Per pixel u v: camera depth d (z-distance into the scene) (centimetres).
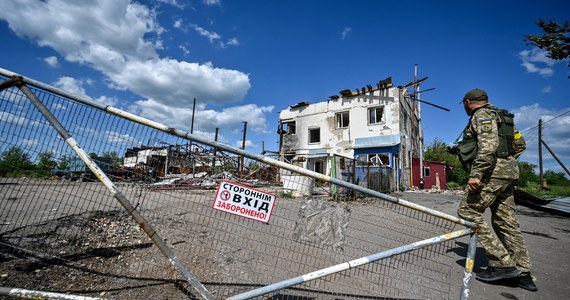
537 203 666
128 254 266
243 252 285
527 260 243
